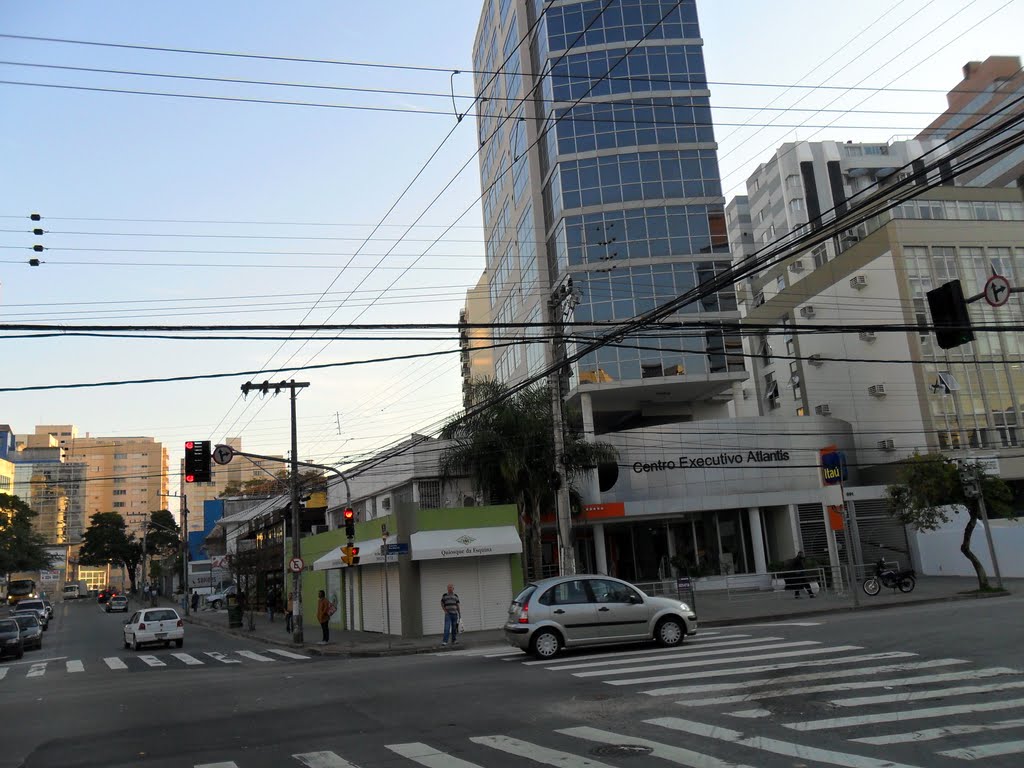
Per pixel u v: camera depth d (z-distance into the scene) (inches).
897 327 597.9
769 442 1674.5
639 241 1758.1
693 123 1801.2
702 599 1299.2
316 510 2095.2
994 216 2078.0
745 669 530.9
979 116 2765.7
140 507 6279.5
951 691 420.5
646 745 341.1
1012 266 1973.4
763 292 2731.3
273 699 539.8
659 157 1786.4
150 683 702.5
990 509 1146.0
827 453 1053.8
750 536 1627.7
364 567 1326.3
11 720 508.4
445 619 946.7
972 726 345.1
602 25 1835.6
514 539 1118.4
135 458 6358.3
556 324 625.6
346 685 589.9
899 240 1942.7
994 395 1888.5
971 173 2768.2
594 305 1745.8
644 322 654.5
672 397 1883.6
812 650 596.7
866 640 627.8
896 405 1916.8
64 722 489.1
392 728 410.6
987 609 810.2
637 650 676.7
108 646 1314.0
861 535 1664.6
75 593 5275.6
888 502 1251.2
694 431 1656.0
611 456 1326.3
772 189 3289.9
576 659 646.5
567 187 1785.2
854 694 427.2
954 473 1154.0
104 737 429.4
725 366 1738.4
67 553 5743.1
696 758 315.0
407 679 599.5
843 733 345.4
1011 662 490.6
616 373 1740.9
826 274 2167.8
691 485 1628.9
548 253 1884.8
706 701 432.8
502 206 2234.3
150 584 3848.4
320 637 1241.4
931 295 583.2
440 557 1072.8
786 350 2363.4
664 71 1817.2
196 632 1672.0
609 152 1787.6
